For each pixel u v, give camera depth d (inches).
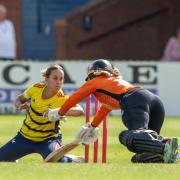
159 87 2578.7
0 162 990.4
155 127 1031.6
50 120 1019.3
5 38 2987.2
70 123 2148.1
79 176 815.1
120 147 1466.5
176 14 3479.3
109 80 1013.8
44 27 3459.6
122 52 3516.2
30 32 3435.0
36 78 2549.2
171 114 2596.0
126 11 3506.4
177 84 2578.7
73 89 2539.4
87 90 1007.6
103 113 1022.4
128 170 868.0
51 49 3472.0
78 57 3499.0
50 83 1069.1
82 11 3496.6
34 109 1077.8
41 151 1082.7
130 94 1000.2
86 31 3501.5
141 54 3511.3
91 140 1026.1
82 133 1019.3
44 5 3457.2
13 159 1098.1
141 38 3503.9
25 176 816.9
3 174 834.2
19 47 3410.4
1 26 2979.8
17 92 2554.1
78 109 1043.3
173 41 3447.3
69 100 1005.2
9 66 2544.3
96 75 1022.4
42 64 2544.3
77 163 976.3
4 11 2992.1
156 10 3491.6
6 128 1940.2
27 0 3417.8
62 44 3481.8
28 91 1088.2
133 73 2566.4
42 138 1085.8
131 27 3513.8
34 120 1081.4
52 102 1075.3
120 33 3516.2
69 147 1024.9
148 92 1017.5
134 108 993.5
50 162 1024.9
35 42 3440.0
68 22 3484.3
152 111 1019.3
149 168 890.1
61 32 3479.3
